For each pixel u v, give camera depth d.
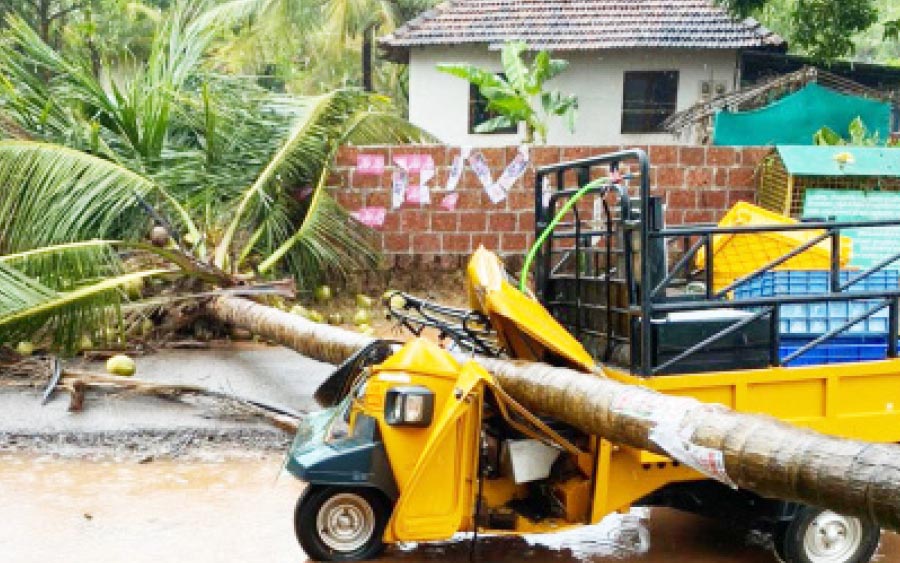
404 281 13.68
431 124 23.27
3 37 13.11
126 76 15.09
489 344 6.28
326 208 12.86
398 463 5.27
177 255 10.72
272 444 7.77
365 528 5.46
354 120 13.62
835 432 5.53
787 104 17.97
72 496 6.55
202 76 13.45
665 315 5.46
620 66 22.42
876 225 5.61
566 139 22.70
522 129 22.84
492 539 5.92
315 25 27.36
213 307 10.97
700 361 5.39
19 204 10.26
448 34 22.72
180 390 8.62
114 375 9.02
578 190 5.71
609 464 5.34
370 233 13.45
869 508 3.84
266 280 12.25
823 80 18.34
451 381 5.28
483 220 13.60
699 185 13.68
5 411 8.20
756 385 5.38
